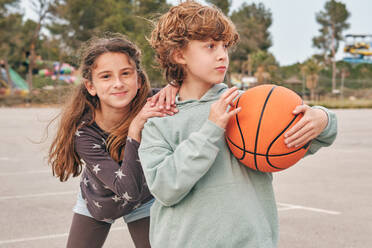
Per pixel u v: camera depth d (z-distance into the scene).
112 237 4.95
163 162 1.91
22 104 45.94
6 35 51.94
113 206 2.60
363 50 98.88
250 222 1.90
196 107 2.02
